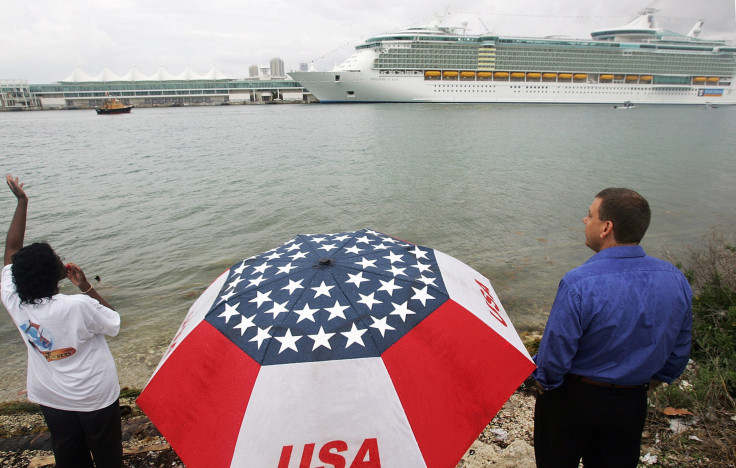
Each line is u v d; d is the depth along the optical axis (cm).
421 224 1131
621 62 8600
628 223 193
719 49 9019
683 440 307
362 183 1662
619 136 3284
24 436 347
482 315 228
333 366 192
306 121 5344
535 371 214
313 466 176
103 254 954
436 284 235
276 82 13862
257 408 185
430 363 198
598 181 1631
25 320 226
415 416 185
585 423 206
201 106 13812
